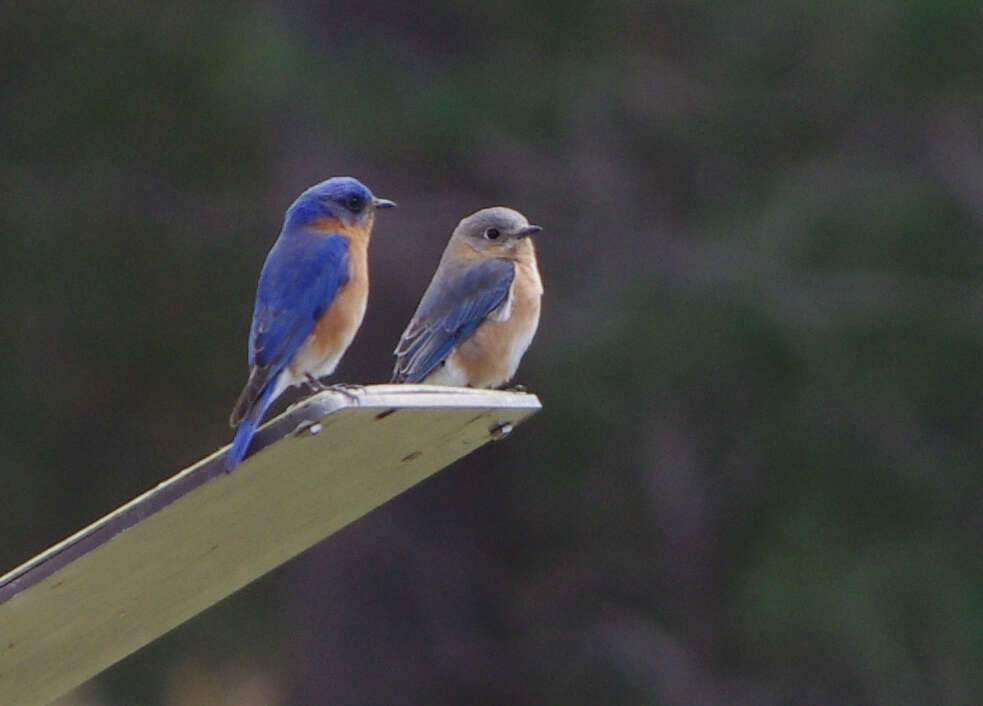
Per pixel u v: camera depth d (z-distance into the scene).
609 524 18.44
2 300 17.91
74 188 17.94
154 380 18.41
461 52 18.00
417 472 7.50
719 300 17.08
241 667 18.61
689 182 18.20
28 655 7.11
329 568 17.83
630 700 18.11
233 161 18.14
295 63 16.73
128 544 6.49
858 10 17.83
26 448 18.38
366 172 17.12
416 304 16.73
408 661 17.88
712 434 17.77
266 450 6.43
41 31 18.03
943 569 17.05
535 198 17.62
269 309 8.30
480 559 18.33
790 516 17.44
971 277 17.41
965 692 16.66
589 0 18.23
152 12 17.58
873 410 17.39
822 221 17.50
